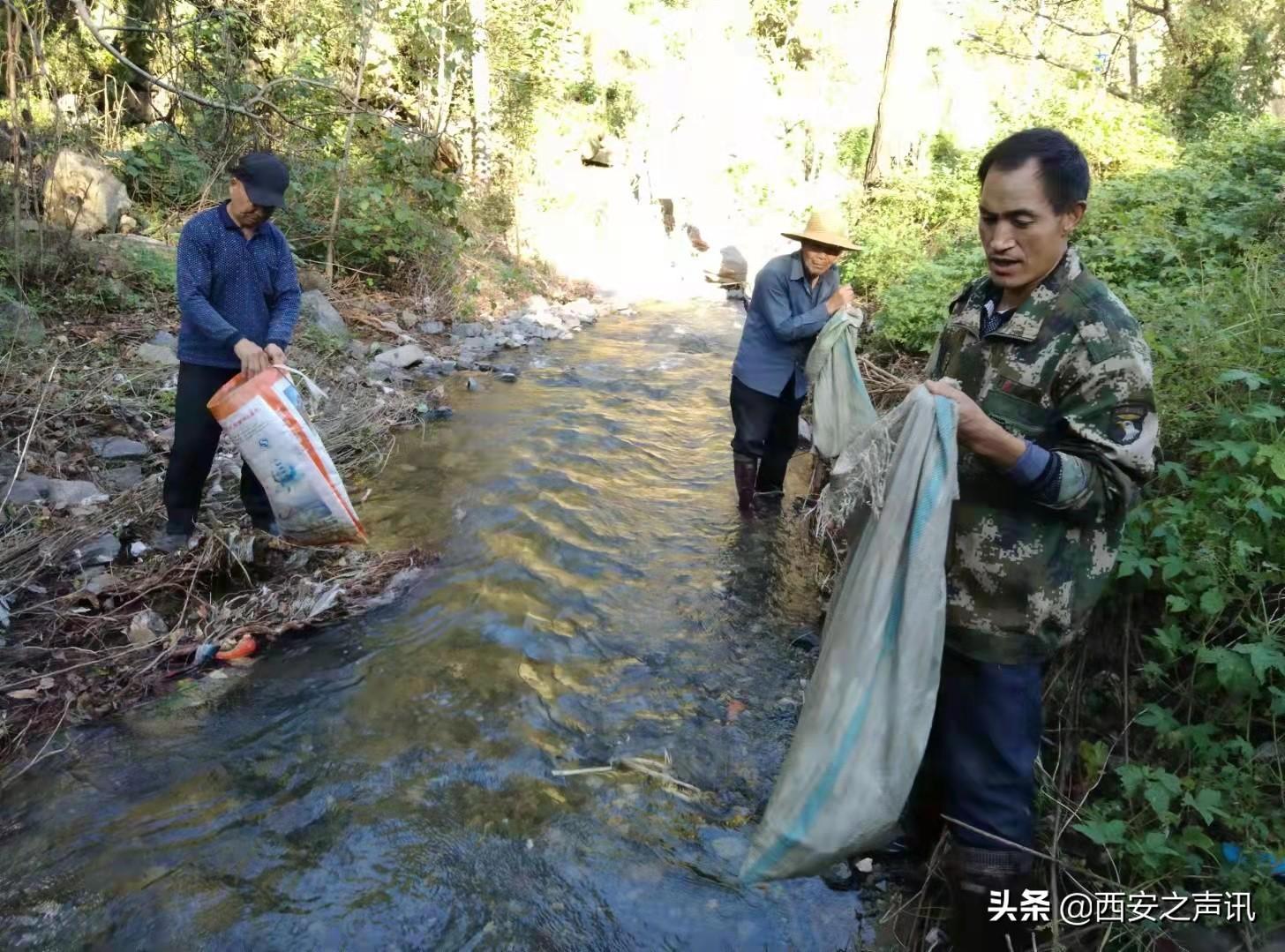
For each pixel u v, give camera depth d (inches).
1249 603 107.2
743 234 550.0
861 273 321.7
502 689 133.3
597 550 177.8
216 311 150.6
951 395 78.4
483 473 211.2
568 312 374.9
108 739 120.7
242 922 94.3
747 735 125.6
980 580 83.0
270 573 162.2
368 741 121.7
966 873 85.7
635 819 110.2
